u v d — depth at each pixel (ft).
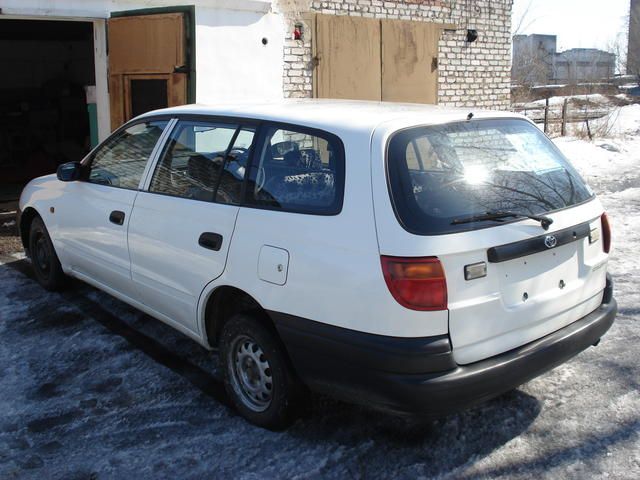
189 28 24.32
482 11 40.50
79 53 48.39
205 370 14.48
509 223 10.60
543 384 13.71
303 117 11.78
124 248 14.80
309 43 32.04
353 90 34.24
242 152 12.43
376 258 9.95
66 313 17.61
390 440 11.71
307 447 11.51
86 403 13.03
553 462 11.07
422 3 37.09
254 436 11.86
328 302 10.42
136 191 14.65
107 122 27.50
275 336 11.47
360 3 34.12
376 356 9.94
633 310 17.87
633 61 132.36
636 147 54.29
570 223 11.52
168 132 14.42
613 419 12.35
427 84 37.86
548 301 11.17
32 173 38.58
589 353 15.20
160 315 14.46
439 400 9.86
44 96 46.39
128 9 26.78
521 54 113.70
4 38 45.34
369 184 10.28
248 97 29.43
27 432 11.99
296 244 10.86
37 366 14.58
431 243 9.82
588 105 79.30
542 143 12.70
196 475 10.75
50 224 18.04
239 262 11.71
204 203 12.73
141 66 25.80
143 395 13.38
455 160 10.99
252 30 29.07
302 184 11.22
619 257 23.09
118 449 11.48
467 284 10.07
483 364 10.30
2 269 21.30
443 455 11.28
